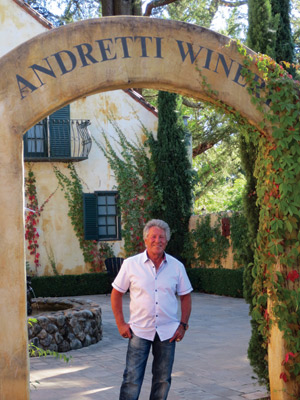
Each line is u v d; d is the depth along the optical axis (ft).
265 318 17.19
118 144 54.90
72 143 52.80
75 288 51.47
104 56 15.07
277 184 16.53
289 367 16.42
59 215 52.65
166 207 54.03
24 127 14.53
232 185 88.22
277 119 16.28
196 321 35.06
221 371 21.85
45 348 25.45
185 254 54.39
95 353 25.79
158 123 54.90
